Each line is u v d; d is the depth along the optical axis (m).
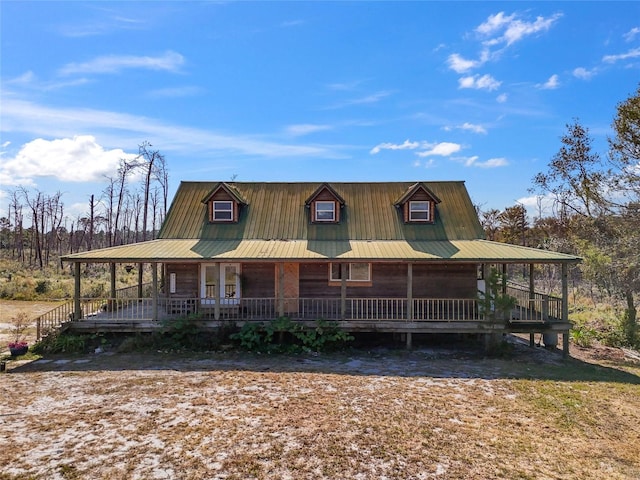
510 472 7.41
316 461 7.56
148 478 6.92
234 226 19.33
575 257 15.59
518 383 12.41
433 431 8.96
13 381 11.95
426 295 18.14
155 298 16.05
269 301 18.23
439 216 19.91
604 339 19.03
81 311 16.80
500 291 18.84
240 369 13.28
